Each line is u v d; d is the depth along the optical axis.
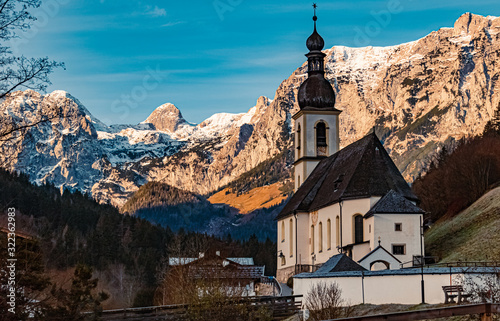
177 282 97.94
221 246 184.12
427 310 30.69
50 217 173.38
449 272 64.19
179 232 190.50
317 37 135.50
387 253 88.88
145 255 155.88
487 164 131.62
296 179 133.38
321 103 132.62
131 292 119.00
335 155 119.94
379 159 99.62
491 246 95.88
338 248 97.62
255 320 69.75
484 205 116.44
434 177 142.75
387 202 91.88
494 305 31.22
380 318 29.95
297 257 113.69
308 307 67.19
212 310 68.62
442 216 133.50
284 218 122.00
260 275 110.00
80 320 64.56
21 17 36.59
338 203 99.19
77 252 139.00
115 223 189.75
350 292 71.75
